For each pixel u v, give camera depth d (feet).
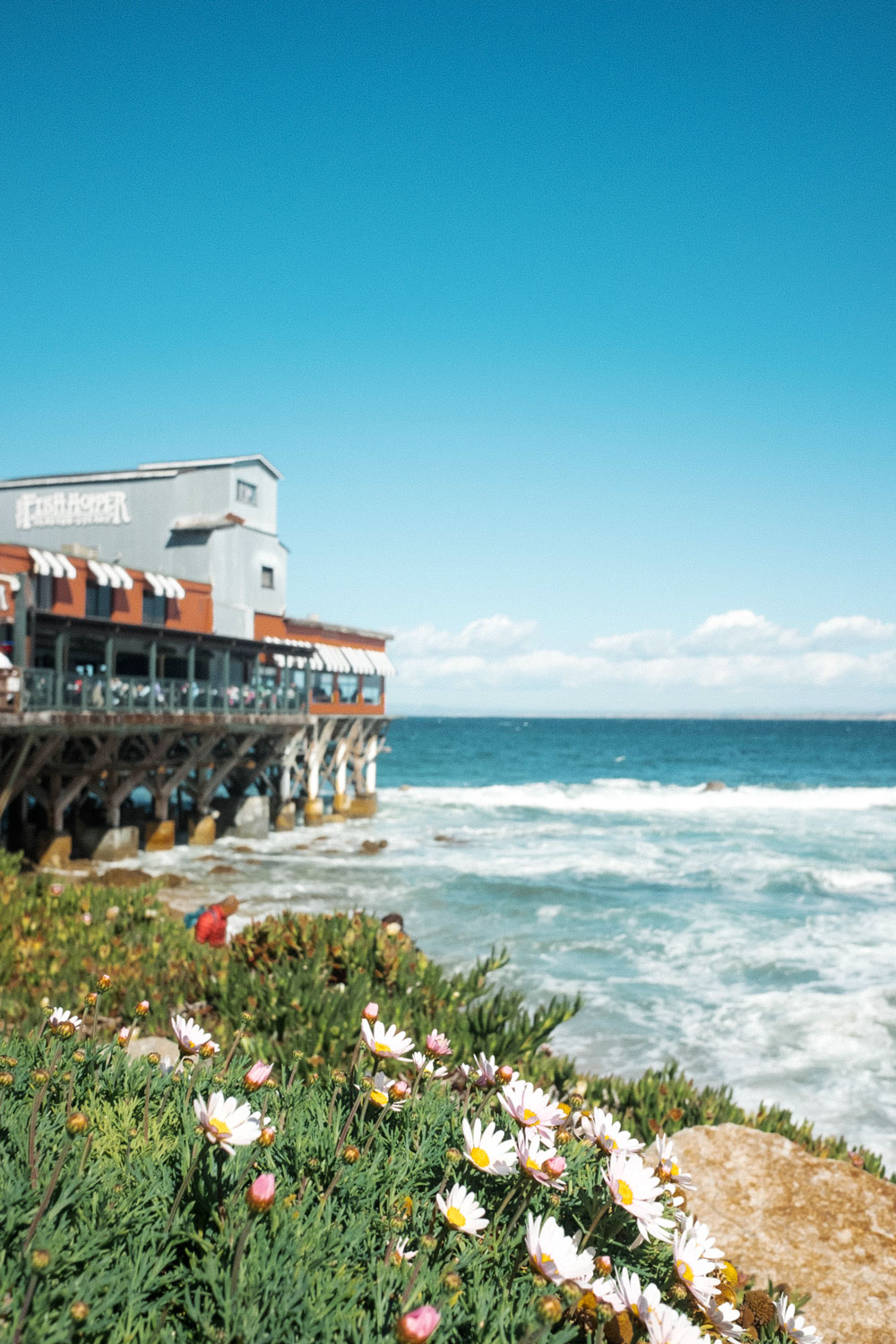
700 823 141.90
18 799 81.87
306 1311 7.17
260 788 120.16
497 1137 8.52
